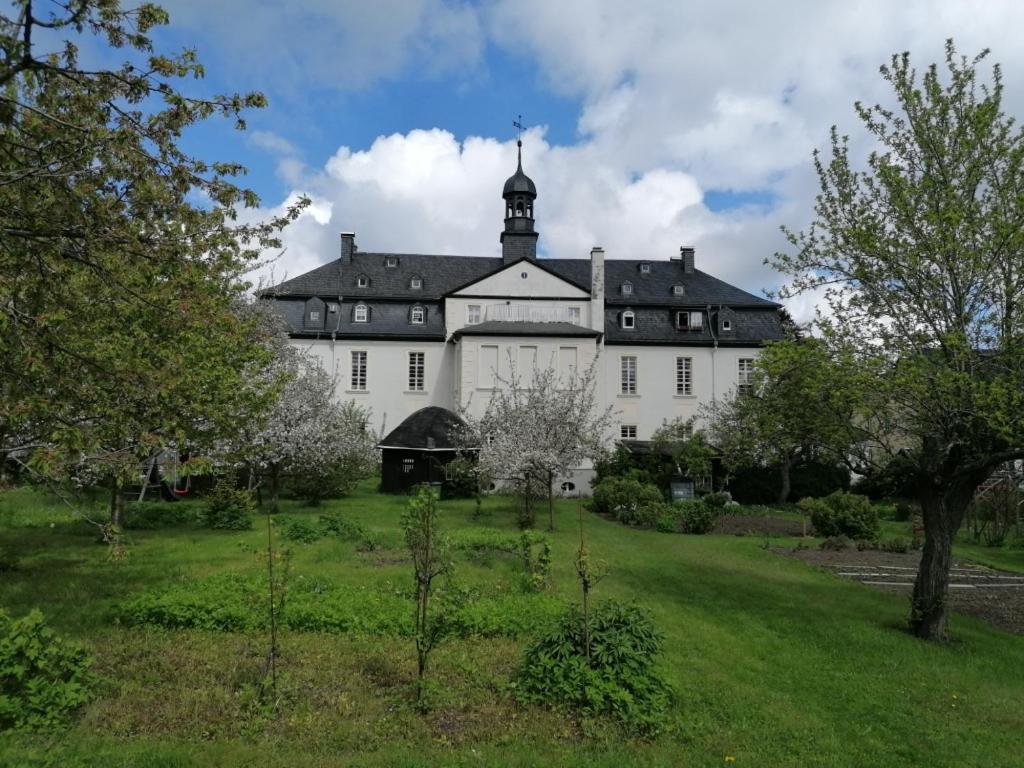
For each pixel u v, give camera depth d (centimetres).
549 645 749
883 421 1083
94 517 1838
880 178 1067
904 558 1858
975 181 1037
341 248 4541
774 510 3072
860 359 1015
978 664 958
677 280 4647
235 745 589
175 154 713
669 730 661
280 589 845
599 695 674
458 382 3856
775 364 1103
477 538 1580
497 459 2116
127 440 896
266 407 1539
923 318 1029
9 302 732
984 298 1017
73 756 555
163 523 1914
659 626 1020
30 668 634
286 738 609
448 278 4528
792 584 1448
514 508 2573
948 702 801
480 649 847
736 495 3522
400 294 4350
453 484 2942
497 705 692
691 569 1531
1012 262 995
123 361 855
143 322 877
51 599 1045
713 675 824
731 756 620
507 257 4453
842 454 1145
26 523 1825
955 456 1066
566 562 1484
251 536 1695
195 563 1336
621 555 1662
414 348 4241
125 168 704
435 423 3331
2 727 596
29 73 678
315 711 663
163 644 841
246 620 898
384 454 3244
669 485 3188
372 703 684
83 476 1442
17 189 696
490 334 3775
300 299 4303
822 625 1100
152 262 775
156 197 740
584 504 2917
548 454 2059
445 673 765
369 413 4075
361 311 4297
